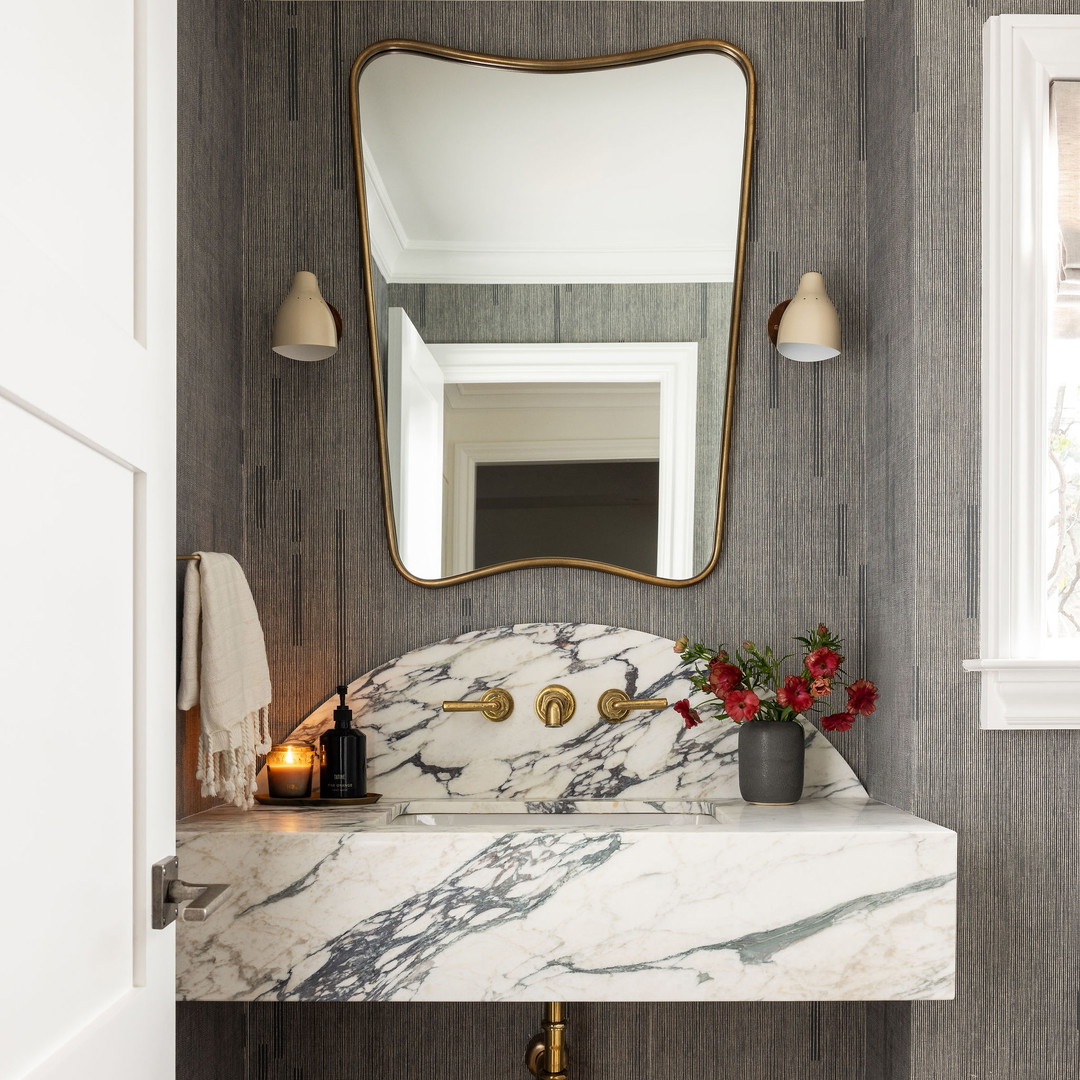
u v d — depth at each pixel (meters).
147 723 0.99
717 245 2.04
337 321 2.05
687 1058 1.97
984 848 1.73
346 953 1.51
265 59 2.06
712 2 2.06
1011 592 1.73
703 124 2.04
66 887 0.82
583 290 2.03
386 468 2.03
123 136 0.97
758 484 2.05
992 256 1.76
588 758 1.99
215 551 1.87
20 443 0.75
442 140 2.04
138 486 1.00
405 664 2.01
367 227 2.04
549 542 2.02
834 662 1.80
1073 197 1.78
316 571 2.04
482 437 2.03
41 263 0.77
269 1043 1.97
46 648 0.79
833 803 1.90
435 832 1.53
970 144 1.78
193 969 1.51
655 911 1.51
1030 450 1.74
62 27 0.83
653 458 2.03
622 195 2.04
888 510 1.90
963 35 1.79
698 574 2.02
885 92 1.95
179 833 1.53
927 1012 1.71
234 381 1.99
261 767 1.98
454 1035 1.97
